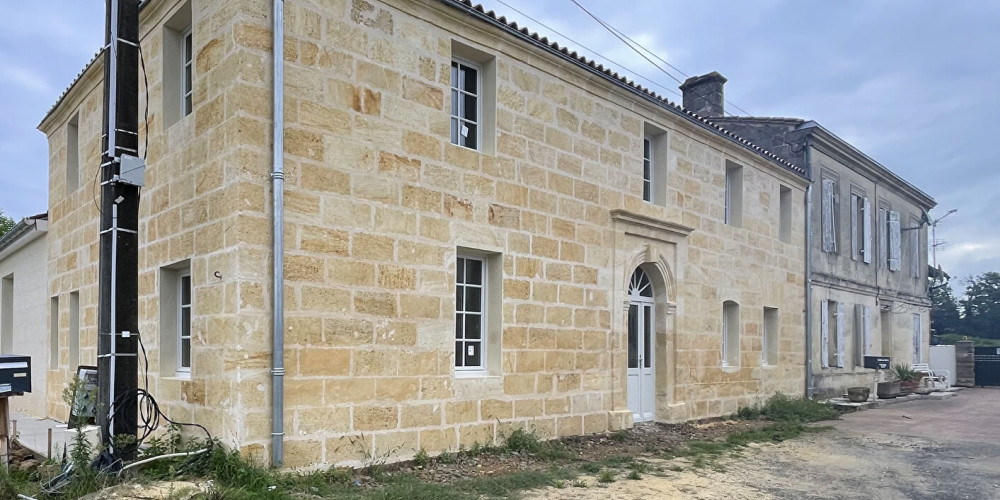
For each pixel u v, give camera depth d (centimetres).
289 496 574
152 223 761
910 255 2228
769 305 1423
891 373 1975
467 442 796
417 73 770
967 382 2500
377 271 716
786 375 1476
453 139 847
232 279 623
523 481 697
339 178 692
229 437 615
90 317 941
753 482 759
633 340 1105
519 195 880
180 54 770
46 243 1172
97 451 568
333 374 673
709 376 1223
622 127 1053
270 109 648
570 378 938
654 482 736
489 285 860
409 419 736
